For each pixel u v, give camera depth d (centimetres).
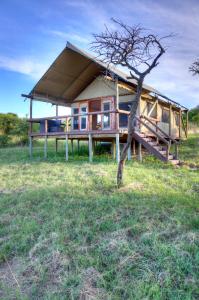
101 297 273
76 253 359
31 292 293
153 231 397
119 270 314
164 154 1054
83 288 286
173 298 263
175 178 773
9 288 303
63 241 391
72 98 1529
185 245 350
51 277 316
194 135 2216
